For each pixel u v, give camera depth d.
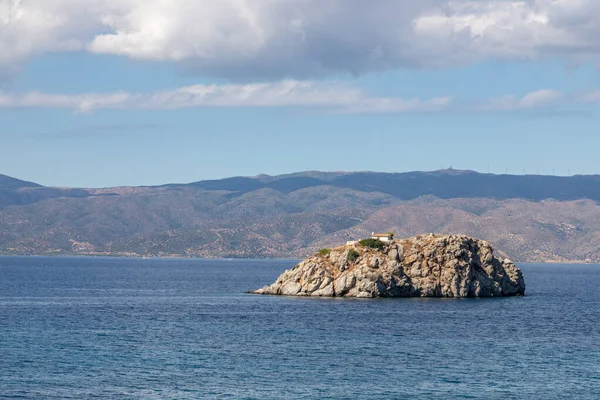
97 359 141.00
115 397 114.25
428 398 116.81
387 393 119.19
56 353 146.25
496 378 130.00
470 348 159.25
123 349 152.12
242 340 165.88
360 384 124.38
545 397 118.44
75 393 115.94
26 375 126.62
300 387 121.81
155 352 149.38
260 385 122.62
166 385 121.62
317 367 136.62
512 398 117.56
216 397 115.25
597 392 121.88
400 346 160.25
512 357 149.12
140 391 117.75
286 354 148.88
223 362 140.12
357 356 147.50
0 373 127.44
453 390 121.69
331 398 115.88
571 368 139.12
